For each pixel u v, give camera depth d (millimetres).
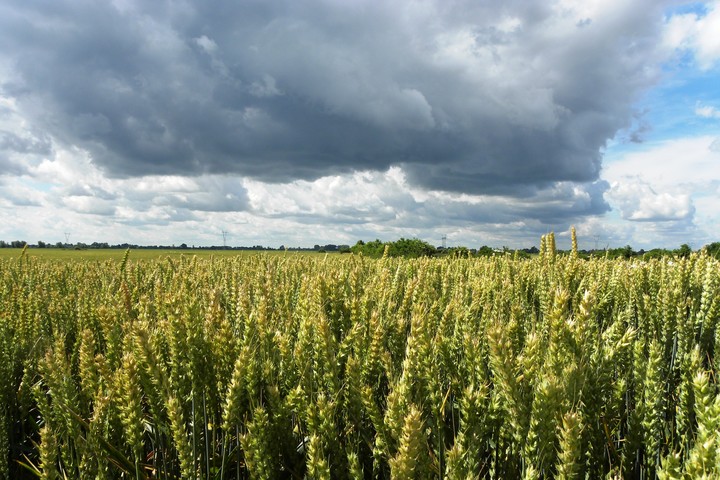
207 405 2957
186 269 7133
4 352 4027
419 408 2518
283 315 4023
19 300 5695
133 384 2656
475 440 2334
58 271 9266
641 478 2420
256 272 7086
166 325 3373
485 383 2686
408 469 1994
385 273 5242
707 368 3793
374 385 3109
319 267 7398
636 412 2441
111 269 9305
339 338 3816
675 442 2791
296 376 2941
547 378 2195
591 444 2443
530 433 2191
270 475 2479
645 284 5000
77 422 2762
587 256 7691
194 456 2592
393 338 3506
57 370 2988
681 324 3756
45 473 2457
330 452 2525
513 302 4566
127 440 2721
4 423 3385
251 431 2498
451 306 3754
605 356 2596
